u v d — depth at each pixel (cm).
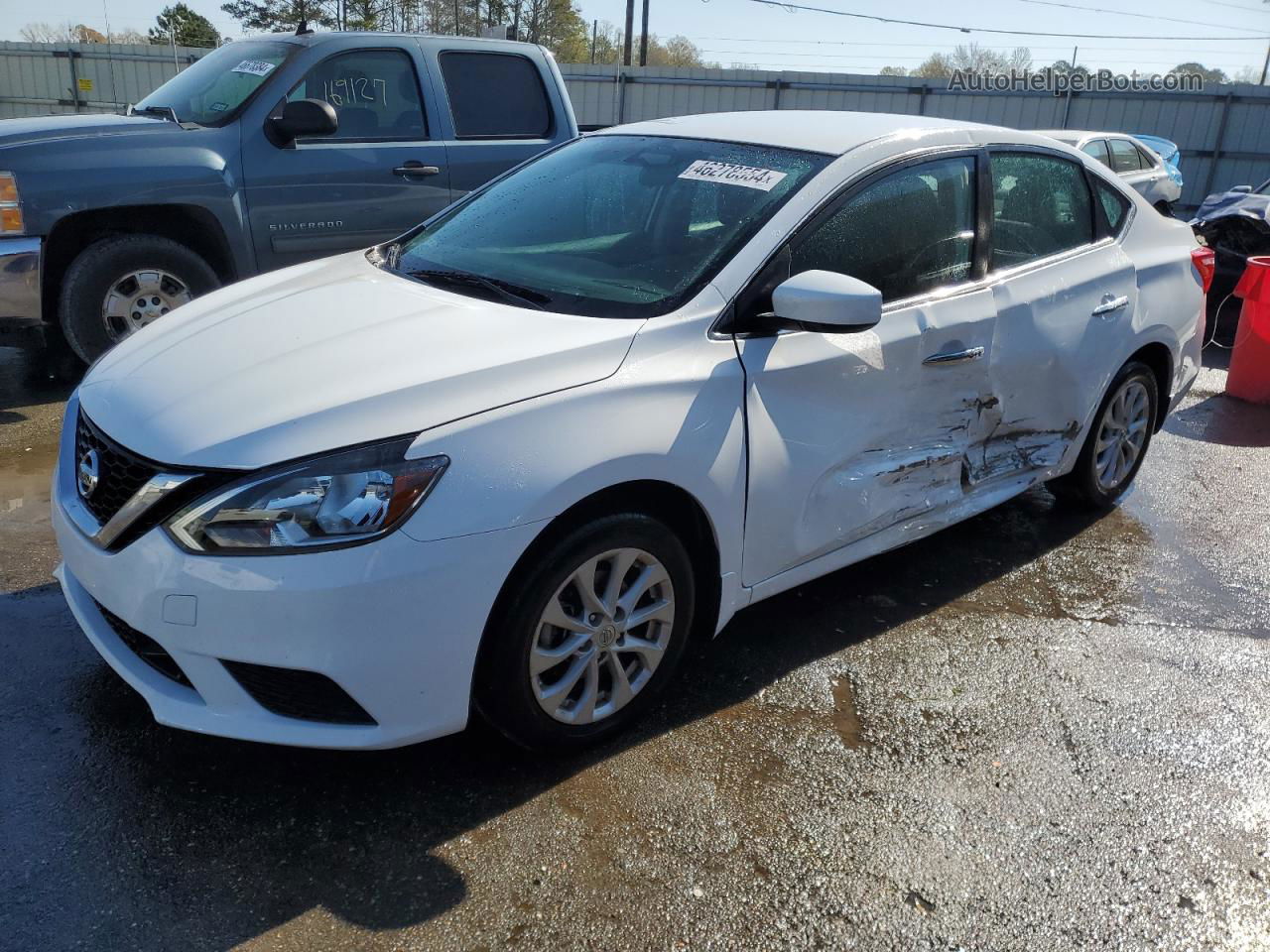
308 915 221
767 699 312
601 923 224
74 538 257
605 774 273
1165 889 244
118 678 304
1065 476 451
